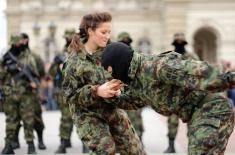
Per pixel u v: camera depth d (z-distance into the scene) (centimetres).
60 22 7562
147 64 818
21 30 7569
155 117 3716
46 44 7488
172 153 1852
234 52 7106
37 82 1842
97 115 909
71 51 932
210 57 8306
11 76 1814
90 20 937
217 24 7112
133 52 838
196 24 7119
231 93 3775
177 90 817
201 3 7094
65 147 1842
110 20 945
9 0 7562
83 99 889
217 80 765
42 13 7550
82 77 912
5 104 1814
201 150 792
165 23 7156
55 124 2881
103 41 935
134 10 7569
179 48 1812
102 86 866
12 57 1819
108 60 843
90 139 899
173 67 788
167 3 7119
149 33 7562
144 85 827
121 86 870
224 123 802
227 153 1777
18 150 1894
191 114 828
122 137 932
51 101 4159
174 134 1867
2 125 2433
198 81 775
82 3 7625
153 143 2155
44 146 1939
